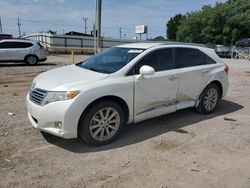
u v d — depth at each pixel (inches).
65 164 146.5
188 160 154.8
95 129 167.8
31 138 177.2
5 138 175.5
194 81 219.8
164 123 214.5
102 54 217.0
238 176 139.8
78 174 137.3
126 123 184.7
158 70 197.0
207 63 236.8
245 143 180.4
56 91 157.3
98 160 152.1
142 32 985.5
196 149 169.3
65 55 1256.8
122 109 177.6
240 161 155.8
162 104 201.3
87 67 200.1
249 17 1775.3
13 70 527.8
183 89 212.5
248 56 1305.4
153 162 151.3
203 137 188.4
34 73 489.1
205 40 1972.2
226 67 251.3
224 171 144.1
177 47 214.7
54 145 168.9
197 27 2023.9
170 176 137.6
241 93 339.6
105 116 170.4
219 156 160.9
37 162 147.3
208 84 232.8
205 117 233.1
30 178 132.1
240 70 647.8
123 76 177.8
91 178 134.1
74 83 163.0
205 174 140.5
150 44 207.9
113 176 136.4
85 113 161.3
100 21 622.5
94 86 162.7
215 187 129.6
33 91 171.2
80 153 159.8
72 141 175.3
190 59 222.8
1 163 144.4
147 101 189.2
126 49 206.2
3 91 319.9
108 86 167.0
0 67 585.3
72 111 154.8
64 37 1588.3
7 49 614.9
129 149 166.7
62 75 180.7
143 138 183.8
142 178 135.3
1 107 245.8
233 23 1829.5
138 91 182.2
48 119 158.2
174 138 185.2
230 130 203.2
